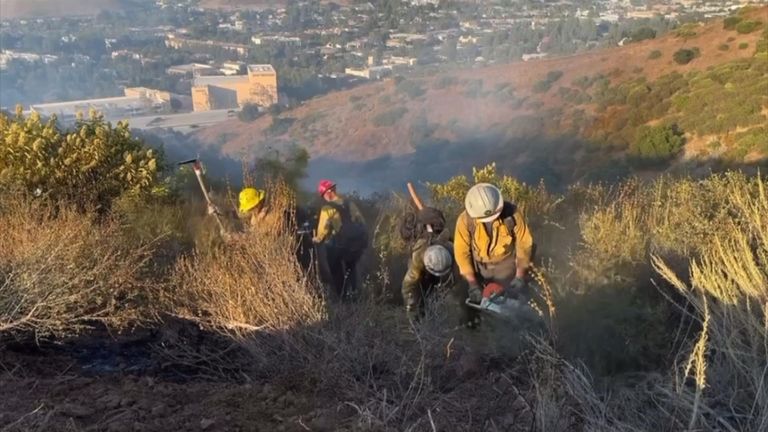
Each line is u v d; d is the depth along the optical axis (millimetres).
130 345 5496
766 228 4934
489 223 5355
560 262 6445
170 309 5805
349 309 5367
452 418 4078
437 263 5605
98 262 5812
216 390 4641
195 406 4355
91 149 8141
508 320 4973
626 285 5379
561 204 9734
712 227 5988
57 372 5008
